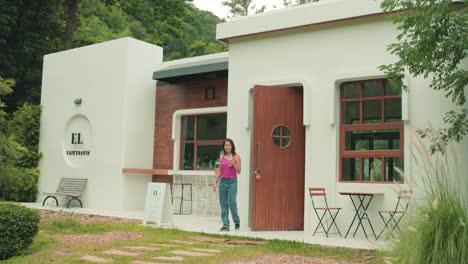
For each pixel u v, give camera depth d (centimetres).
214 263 628
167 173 1385
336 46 964
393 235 541
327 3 962
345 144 948
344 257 673
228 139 966
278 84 1024
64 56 1616
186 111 1416
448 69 735
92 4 2758
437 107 846
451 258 459
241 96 1084
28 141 1639
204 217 1243
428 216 483
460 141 816
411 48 713
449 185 521
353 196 911
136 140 1436
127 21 3634
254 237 841
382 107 912
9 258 688
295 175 1004
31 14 2172
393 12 884
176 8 2294
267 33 1055
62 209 1274
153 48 1509
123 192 1385
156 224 1002
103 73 1483
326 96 964
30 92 2147
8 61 2080
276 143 997
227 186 956
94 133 1482
